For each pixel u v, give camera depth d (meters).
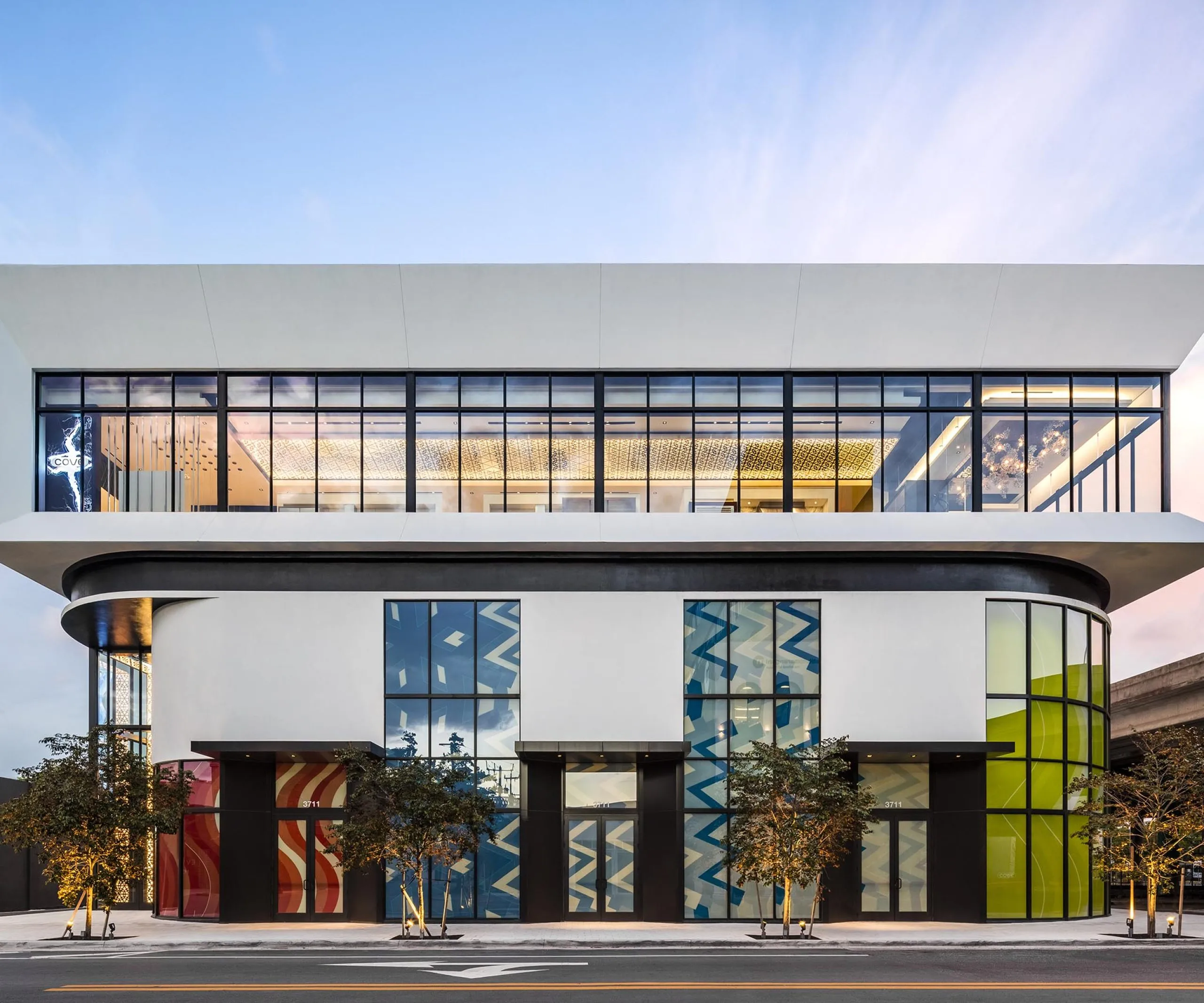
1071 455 28.19
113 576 27.45
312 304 27.70
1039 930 23.80
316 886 25.53
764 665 26.64
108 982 15.80
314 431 28.25
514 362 28.16
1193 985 15.62
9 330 27.73
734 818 24.72
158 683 27.33
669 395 28.47
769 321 27.92
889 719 26.25
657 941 20.95
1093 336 28.00
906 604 26.75
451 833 21.88
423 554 26.80
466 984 15.38
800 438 28.27
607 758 25.38
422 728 26.23
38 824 21.97
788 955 19.36
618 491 28.09
